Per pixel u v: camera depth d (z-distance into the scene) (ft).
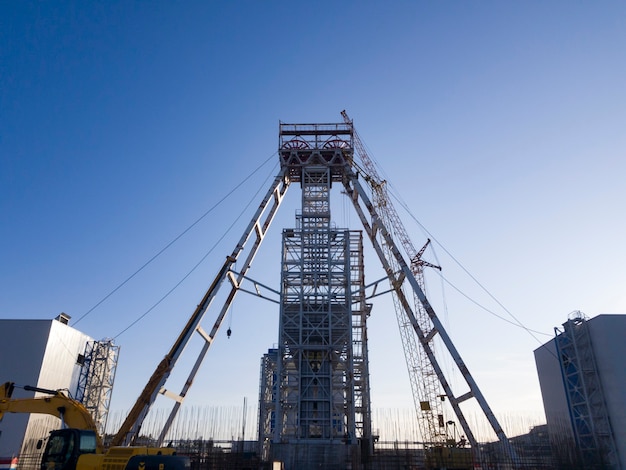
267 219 234.38
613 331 176.96
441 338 195.00
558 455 168.86
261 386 296.10
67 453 91.61
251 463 155.22
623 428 165.27
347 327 200.13
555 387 205.67
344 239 215.51
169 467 87.97
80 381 220.64
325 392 192.03
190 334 187.32
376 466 171.83
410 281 206.39
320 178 237.86
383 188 275.18
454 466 168.45
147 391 171.63
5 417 181.88
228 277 203.72
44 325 198.49
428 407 243.60
